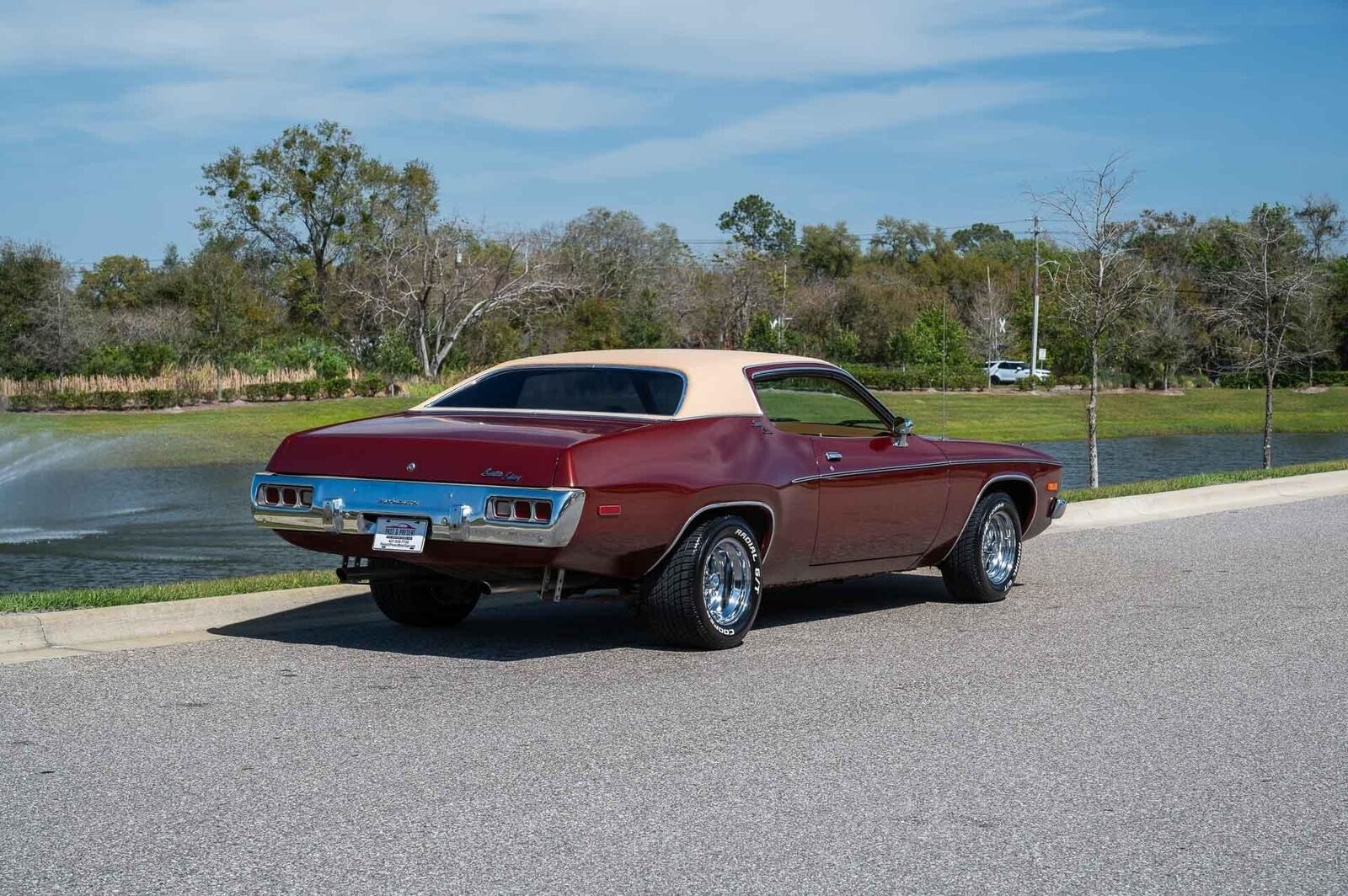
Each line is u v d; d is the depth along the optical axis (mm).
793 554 7898
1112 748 5660
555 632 8141
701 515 7328
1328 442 42656
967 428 45531
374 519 6918
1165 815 4793
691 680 6816
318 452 7152
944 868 4242
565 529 6574
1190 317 64750
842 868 4230
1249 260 24484
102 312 52312
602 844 4418
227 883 4043
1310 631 8336
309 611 8531
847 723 6016
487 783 5055
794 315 76750
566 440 6773
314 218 71625
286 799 4840
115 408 40688
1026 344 86375
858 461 8141
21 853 4281
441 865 4211
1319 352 24516
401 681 6695
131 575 13961
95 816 4641
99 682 6602
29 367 43812
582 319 60188
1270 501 16562
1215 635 8180
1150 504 15633
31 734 5664
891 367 73750
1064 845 4465
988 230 168250
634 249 76750
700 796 4934
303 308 70438
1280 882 4164
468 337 56031
